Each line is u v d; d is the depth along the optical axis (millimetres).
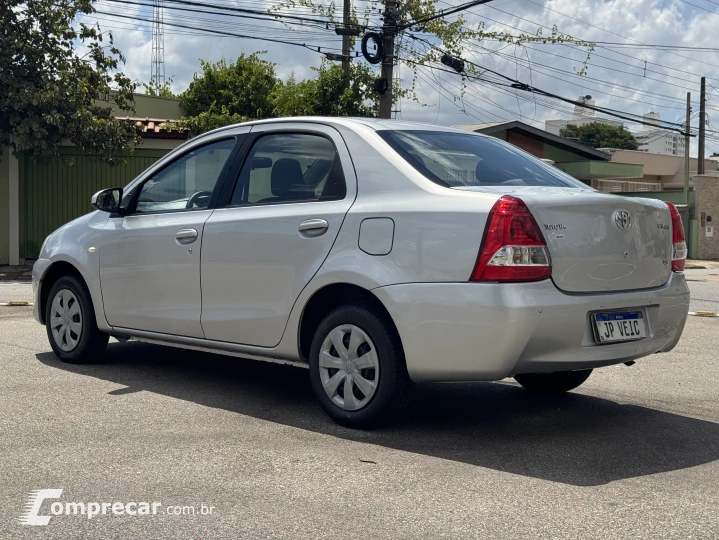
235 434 4449
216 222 5191
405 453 4180
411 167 4527
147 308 5605
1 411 4832
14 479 3699
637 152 49531
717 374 6480
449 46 25156
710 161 60906
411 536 3123
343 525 3221
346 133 4840
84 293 6070
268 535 3117
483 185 4508
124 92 18516
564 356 4180
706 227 31703
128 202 5852
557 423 4863
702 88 34781
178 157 5703
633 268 4480
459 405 5270
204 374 5969
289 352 4840
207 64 27031
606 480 3832
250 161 5242
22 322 8383
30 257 18984
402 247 4309
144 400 5156
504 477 3838
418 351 4227
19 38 17047
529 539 3115
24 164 18844
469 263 4090
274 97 26375
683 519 3348
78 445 4203
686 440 4551
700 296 14789
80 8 17656
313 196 4824
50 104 16953
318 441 4348
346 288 4613
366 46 19312
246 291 5008
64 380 5684
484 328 4035
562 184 4875
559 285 4156
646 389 5875
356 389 4551
